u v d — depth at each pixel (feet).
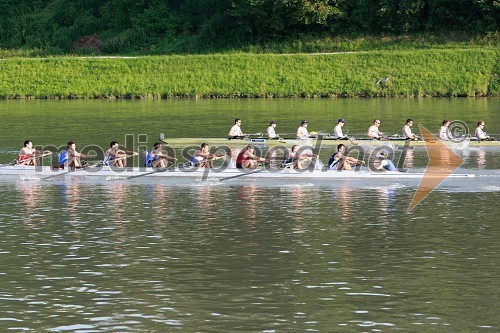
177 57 446.19
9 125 317.22
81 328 100.07
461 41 465.47
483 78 417.69
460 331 98.32
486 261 126.00
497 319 102.06
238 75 434.30
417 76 422.41
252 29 494.59
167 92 431.02
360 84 422.41
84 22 535.60
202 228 150.20
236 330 99.04
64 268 124.57
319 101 403.13
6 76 443.32
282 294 111.65
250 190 189.37
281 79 429.79
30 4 564.30
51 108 383.86
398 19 477.77
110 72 442.50
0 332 98.89
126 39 513.45
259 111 361.30
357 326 100.07
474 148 256.11
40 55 509.35
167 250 134.51
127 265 126.00
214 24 503.20
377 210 164.45
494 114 334.85
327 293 111.86
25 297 111.14
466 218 155.84
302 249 134.51
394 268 123.13
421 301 108.47
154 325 100.89
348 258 128.77
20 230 149.48
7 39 536.01
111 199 179.52
